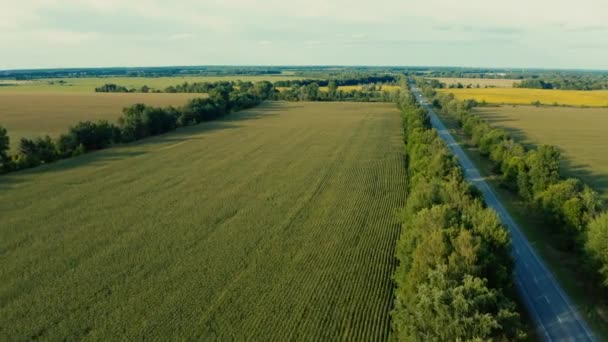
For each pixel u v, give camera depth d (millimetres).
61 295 33156
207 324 29500
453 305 23188
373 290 33812
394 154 84062
